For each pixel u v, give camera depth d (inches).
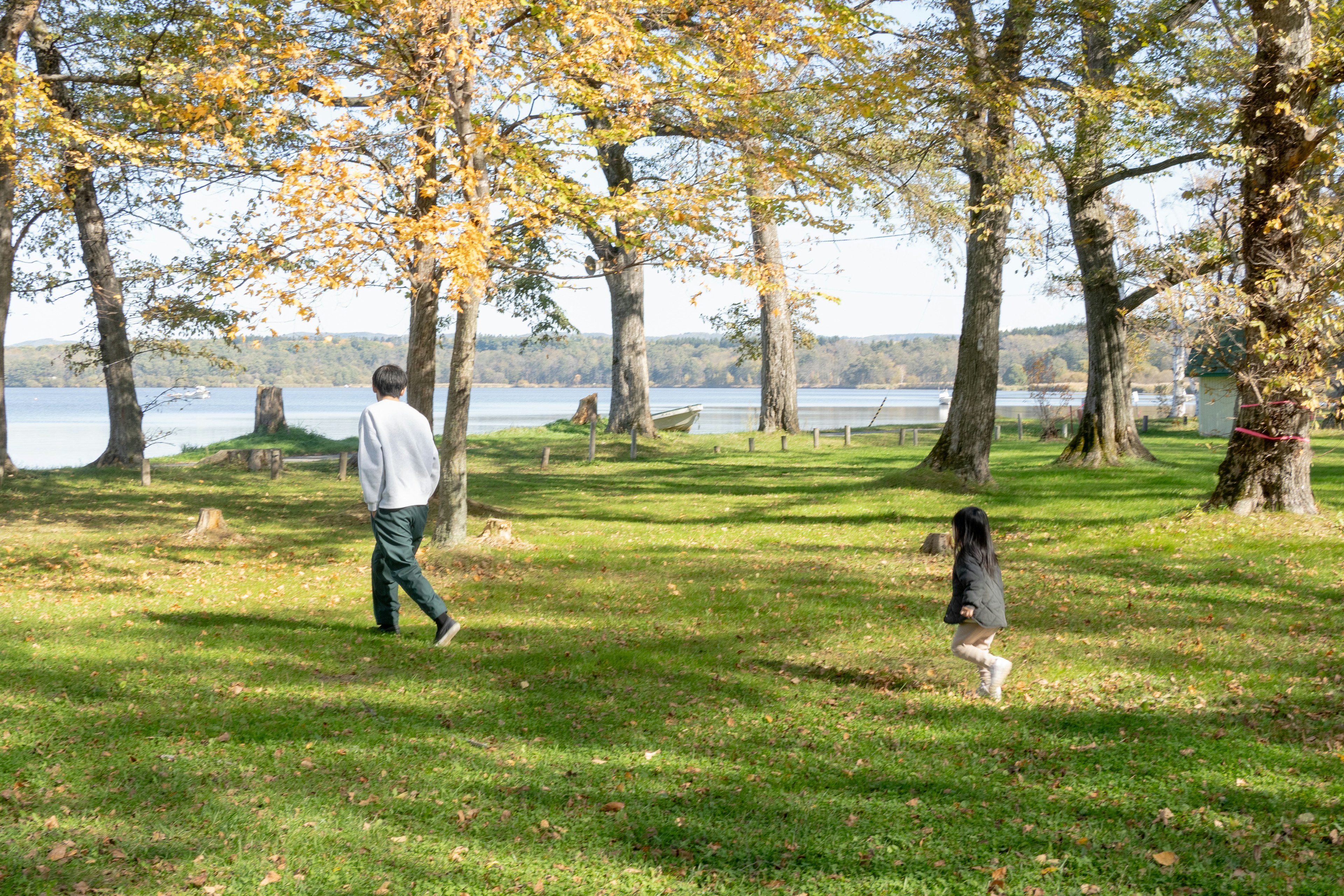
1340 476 759.7
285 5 443.8
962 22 637.3
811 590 374.9
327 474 881.5
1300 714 214.1
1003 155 624.7
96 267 901.8
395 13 400.2
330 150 360.8
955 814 164.7
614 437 1282.0
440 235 366.0
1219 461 988.6
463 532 468.1
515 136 445.4
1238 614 319.6
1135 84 634.2
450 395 459.8
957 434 738.2
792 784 179.0
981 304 725.3
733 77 504.1
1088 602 345.1
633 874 143.6
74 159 550.9
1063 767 186.4
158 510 621.0
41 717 207.8
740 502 697.6
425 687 241.3
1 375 765.9
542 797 172.7
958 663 267.3
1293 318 448.8
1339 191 489.7
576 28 416.2
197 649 271.4
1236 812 163.2
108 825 155.8
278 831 156.3
